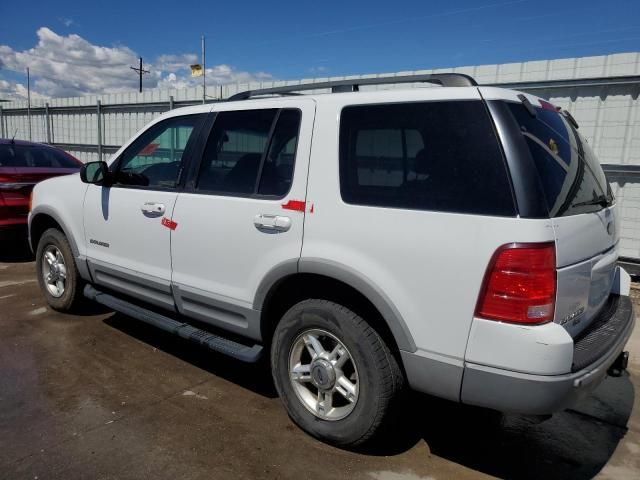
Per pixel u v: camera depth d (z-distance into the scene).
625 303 2.93
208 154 3.25
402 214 2.33
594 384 2.23
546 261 2.02
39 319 4.57
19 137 15.53
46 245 4.62
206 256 3.12
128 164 3.81
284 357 2.85
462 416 3.16
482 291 2.10
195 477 2.45
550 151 2.30
